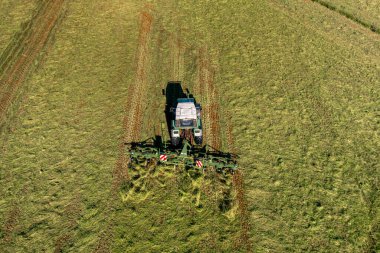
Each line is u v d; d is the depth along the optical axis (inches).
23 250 496.1
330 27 1014.4
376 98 783.1
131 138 664.4
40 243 504.7
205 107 735.1
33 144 648.4
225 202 560.7
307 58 885.2
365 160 648.4
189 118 619.2
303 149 660.1
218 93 772.0
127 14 1015.0
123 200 558.9
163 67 834.8
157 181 586.2
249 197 574.9
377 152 664.4
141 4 1059.9
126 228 527.2
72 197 565.3
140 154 605.0
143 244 509.0
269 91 781.9
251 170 616.4
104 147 647.1
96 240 511.5
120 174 600.7
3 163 613.3
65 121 695.1
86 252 497.0
